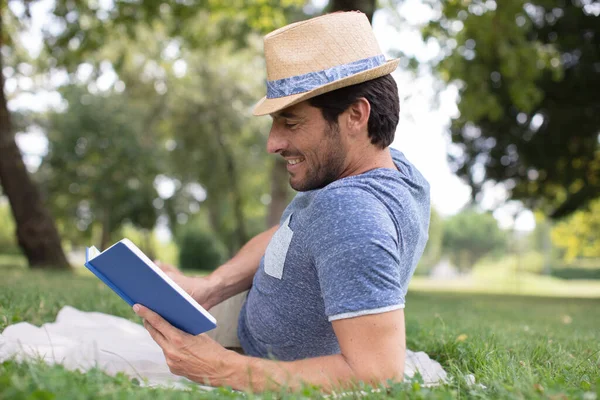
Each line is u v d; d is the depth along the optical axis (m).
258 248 2.91
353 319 1.91
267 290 2.33
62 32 10.55
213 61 19.78
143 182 25.56
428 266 82.44
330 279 1.96
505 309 8.81
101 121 24.16
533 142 15.58
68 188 24.72
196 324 2.04
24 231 11.52
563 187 16.84
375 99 2.17
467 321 5.13
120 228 27.12
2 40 11.30
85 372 2.09
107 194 24.58
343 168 2.20
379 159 2.24
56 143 24.16
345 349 1.94
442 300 11.05
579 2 14.76
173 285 1.95
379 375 1.89
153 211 26.06
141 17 10.63
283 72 2.17
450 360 2.80
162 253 43.69
